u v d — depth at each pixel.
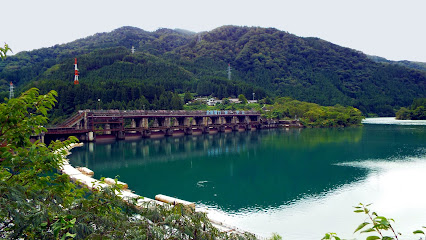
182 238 15.12
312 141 112.06
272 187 53.09
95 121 110.56
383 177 56.91
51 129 94.12
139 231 13.44
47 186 13.06
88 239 12.31
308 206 42.81
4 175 12.38
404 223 35.88
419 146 93.06
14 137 12.29
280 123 187.50
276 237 30.62
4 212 10.54
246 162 76.12
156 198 41.72
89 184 47.34
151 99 172.00
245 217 38.91
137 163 75.56
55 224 10.46
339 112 187.75
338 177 58.34
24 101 12.34
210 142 114.56
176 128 133.25
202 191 51.19
